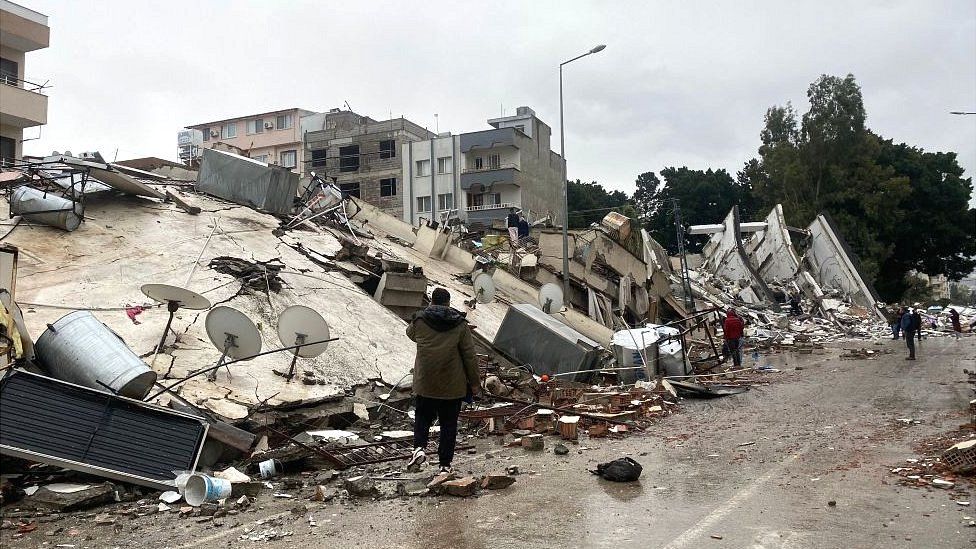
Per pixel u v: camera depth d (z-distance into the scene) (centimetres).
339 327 1236
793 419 1024
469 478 608
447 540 456
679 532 470
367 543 454
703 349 2283
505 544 446
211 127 6781
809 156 5675
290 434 839
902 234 5956
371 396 1049
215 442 689
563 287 2416
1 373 639
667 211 7425
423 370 632
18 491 561
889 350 2406
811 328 3419
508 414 962
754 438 870
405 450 786
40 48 3006
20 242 1192
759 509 530
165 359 886
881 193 5438
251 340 879
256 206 1794
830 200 5534
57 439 586
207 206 1673
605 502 557
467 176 5366
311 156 5988
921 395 1257
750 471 674
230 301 1155
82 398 614
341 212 2127
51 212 1262
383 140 5722
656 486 615
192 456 650
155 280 1164
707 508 535
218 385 859
